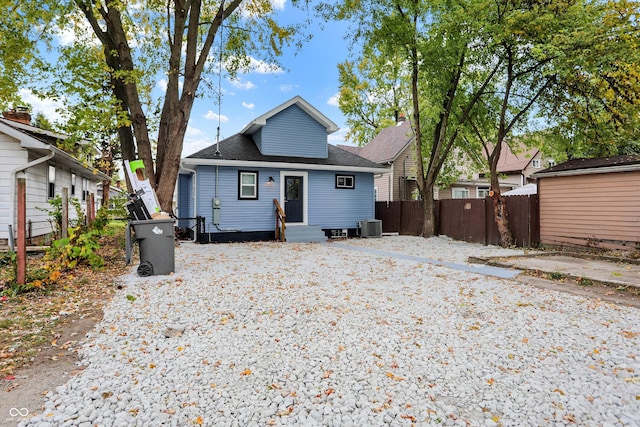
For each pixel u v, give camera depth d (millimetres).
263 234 13570
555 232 10859
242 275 6852
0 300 4953
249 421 2373
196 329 4020
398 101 27547
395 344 3664
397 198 21141
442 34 12109
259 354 3393
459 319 4484
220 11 10977
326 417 2422
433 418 2424
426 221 14508
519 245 11656
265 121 13703
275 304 4980
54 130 11242
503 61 12125
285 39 12891
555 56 9727
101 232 7992
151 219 6840
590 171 9789
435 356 3402
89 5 10047
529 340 3812
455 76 13016
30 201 10656
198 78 10727
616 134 11477
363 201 15547
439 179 19891
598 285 6141
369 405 2562
